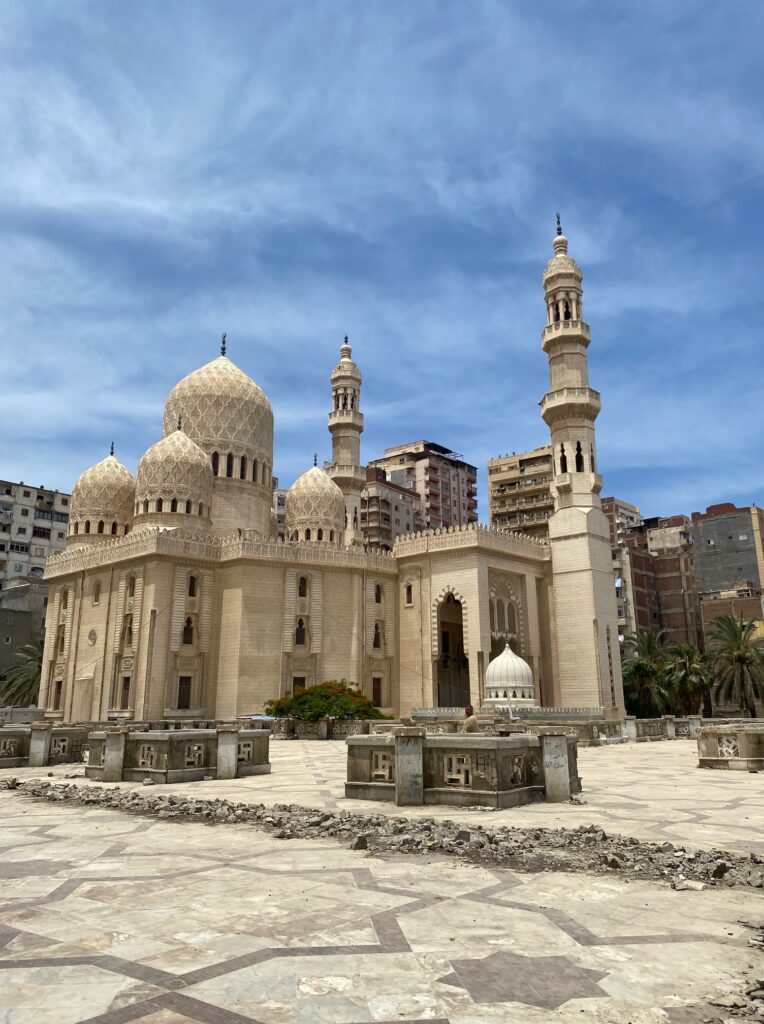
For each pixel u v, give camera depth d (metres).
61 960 7.54
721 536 112.25
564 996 6.66
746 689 82.62
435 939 8.16
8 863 12.24
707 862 11.69
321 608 68.12
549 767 18.95
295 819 15.86
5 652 94.25
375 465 164.62
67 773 27.98
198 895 10.04
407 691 70.56
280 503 145.62
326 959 7.54
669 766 30.09
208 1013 6.30
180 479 70.75
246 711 62.72
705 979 7.05
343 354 93.38
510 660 60.72
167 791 21.72
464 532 68.44
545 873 11.16
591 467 71.94
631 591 111.94
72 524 78.44
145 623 62.81
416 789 18.12
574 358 73.25
